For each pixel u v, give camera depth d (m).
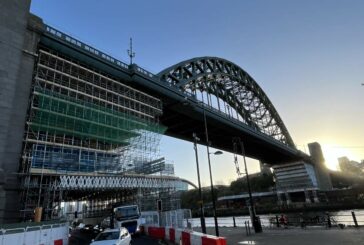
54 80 38.03
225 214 109.56
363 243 16.22
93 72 43.59
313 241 18.31
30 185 30.78
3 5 31.94
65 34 41.16
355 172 189.38
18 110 31.67
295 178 137.00
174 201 48.38
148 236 30.33
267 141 105.62
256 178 173.88
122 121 45.62
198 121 77.44
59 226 22.20
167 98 59.66
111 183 38.84
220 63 97.38
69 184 34.03
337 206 92.19
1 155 28.16
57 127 36.38
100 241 16.36
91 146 42.44
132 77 50.25
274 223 35.75
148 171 46.66
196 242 16.42
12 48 31.69
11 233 15.96
